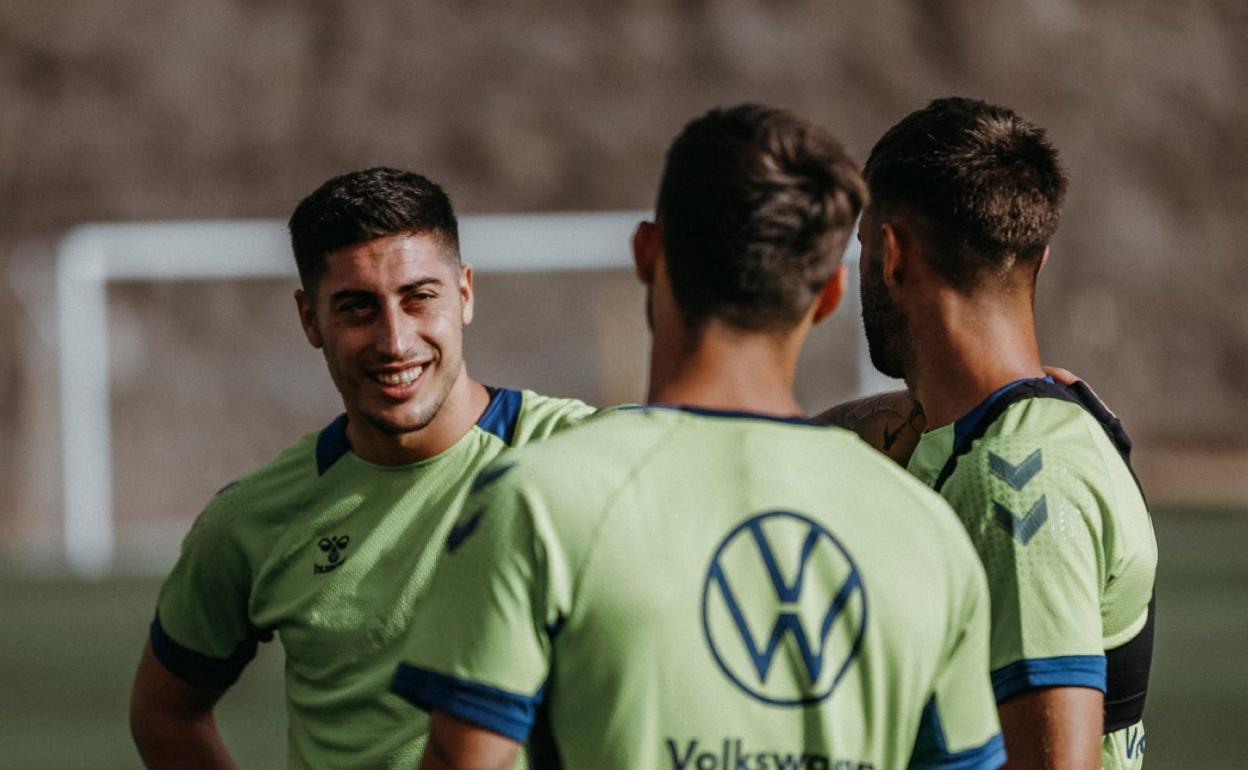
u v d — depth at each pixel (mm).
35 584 45719
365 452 9633
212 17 91438
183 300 83438
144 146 88438
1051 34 92375
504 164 89000
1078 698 7340
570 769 6195
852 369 75875
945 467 7840
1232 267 88438
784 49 91625
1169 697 25438
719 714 6098
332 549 9516
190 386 81812
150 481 79438
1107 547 7586
